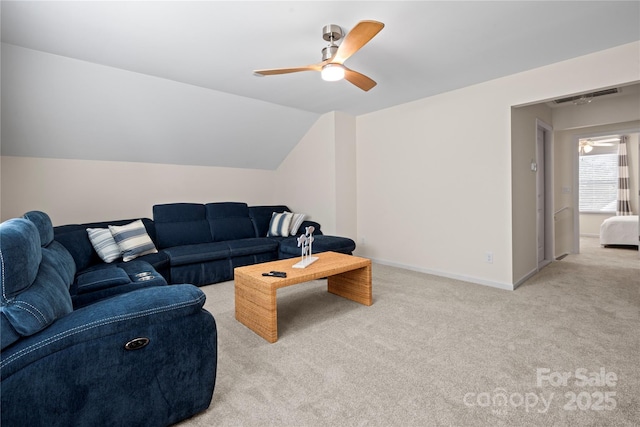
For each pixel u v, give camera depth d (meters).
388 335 2.24
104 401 1.19
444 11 2.06
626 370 1.76
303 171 5.01
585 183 7.35
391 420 1.41
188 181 4.46
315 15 2.08
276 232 4.58
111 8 1.98
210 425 1.39
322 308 2.79
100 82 2.98
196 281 3.47
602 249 5.64
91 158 3.61
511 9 2.05
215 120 3.99
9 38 2.37
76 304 1.94
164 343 1.32
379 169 4.53
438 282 3.58
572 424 1.37
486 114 3.40
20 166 3.20
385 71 3.08
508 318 2.52
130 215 3.95
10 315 1.07
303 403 1.53
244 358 1.95
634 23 2.23
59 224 3.44
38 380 1.08
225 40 2.41
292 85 3.44
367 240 4.75
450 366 1.83
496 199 3.38
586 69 2.75
